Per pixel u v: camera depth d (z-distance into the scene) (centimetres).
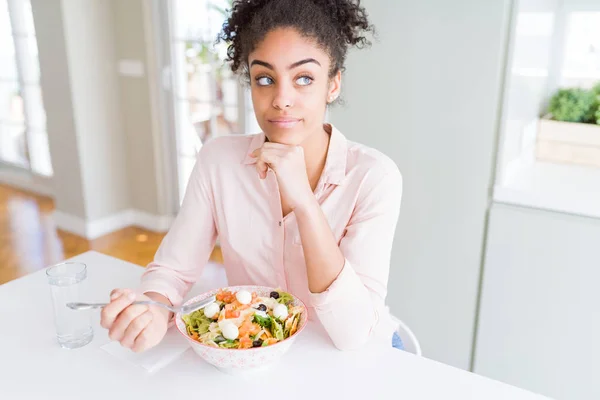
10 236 319
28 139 382
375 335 93
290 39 82
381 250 94
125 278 114
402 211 175
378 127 172
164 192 324
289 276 104
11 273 274
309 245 82
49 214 354
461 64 152
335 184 99
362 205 97
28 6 349
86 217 316
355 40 95
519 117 165
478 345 173
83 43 292
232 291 93
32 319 98
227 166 104
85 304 84
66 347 89
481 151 156
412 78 162
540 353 162
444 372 82
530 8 154
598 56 184
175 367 83
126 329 80
